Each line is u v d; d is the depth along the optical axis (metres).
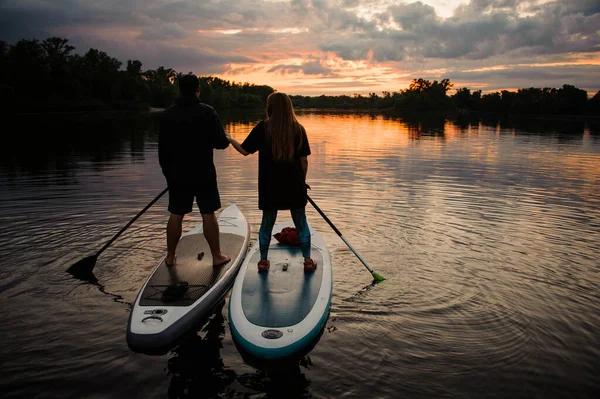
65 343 3.05
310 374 2.77
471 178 9.72
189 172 3.94
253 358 2.92
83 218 6.00
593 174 10.50
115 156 13.14
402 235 5.49
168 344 3.06
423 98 124.62
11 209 6.46
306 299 3.46
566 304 3.69
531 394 2.57
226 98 113.88
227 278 3.98
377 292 3.91
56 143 17.31
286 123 3.60
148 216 6.14
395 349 3.03
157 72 106.88
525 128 33.91
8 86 52.22
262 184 3.77
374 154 14.23
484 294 3.87
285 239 4.61
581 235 5.55
